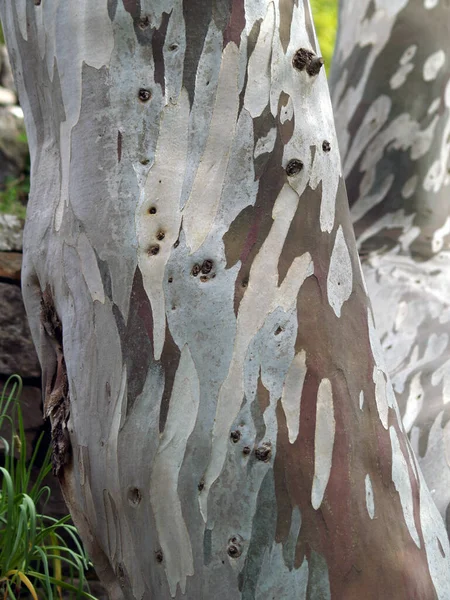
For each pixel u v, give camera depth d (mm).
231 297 640
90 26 677
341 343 664
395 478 656
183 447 633
